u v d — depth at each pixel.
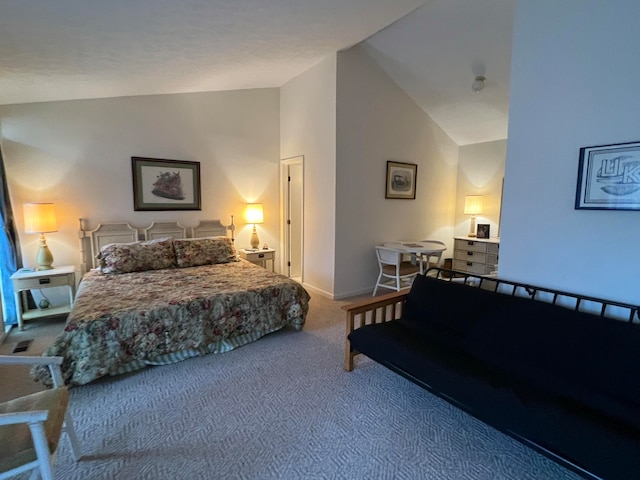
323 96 4.20
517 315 2.07
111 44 2.40
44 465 1.20
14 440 1.25
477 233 5.31
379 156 4.55
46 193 3.63
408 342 2.19
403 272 4.29
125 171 4.03
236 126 4.77
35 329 3.28
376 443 1.80
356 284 4.54
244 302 2.93
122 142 3.99
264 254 4.75
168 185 4.30
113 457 1.69
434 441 1.82
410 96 4.77
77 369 2.24
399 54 4.07
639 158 1.74
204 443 1.79
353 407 2.11
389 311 3.87
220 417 2.01
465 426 1.95
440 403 2.16
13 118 3.41
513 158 2.30
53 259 3.63
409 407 2.12
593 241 1.97
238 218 4.90
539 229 2.20
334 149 4.11
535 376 1.80
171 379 2.42
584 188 1.96
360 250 4.52
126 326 2.42
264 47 3.22
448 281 2.63
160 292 2.89
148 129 4.14
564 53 2.01
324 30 3.12
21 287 3.20
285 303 3.17
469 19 3.25
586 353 1.75
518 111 2.25
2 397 2.22
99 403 2.14
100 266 3.65
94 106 3.80
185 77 3.62
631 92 1.77
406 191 4.93
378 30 3.39
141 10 1.99
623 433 1.35
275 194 5.18
